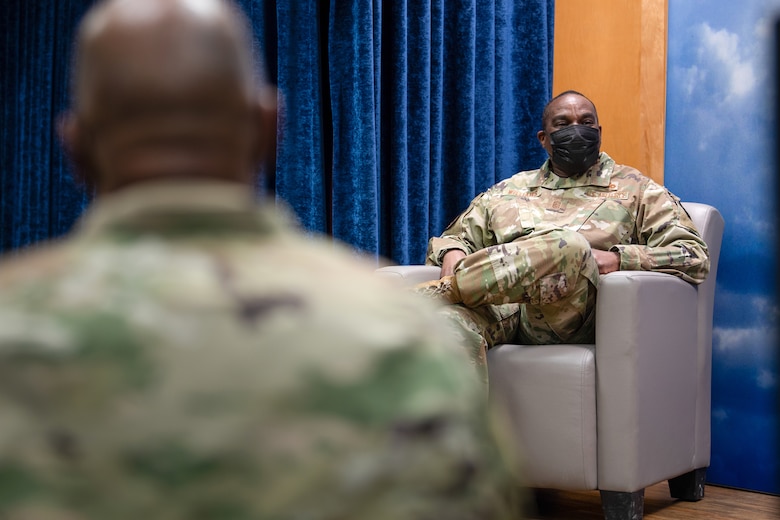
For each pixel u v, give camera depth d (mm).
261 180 2912
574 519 2469
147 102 400
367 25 2932
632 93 3322
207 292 373
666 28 3225
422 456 367
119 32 404
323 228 2965
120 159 405
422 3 3150
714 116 3068
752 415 2938
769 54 2928
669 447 2467
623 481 2289
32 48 2797
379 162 3057
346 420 365
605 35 3412
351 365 370
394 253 3080
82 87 411
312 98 2922
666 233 2678
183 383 358
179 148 403
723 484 2998
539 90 3436
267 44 2957
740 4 3002
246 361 363
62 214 2783
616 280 2309
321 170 2961
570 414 2307
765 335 2910
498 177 3430
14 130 2822
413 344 382
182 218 396
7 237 2820
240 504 354
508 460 409
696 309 2627
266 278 384
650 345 2355
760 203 2934
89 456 352
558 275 2303
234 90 411
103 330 363
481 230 2988
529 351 2377
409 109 3160
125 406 355
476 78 3344
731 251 3000
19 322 364
